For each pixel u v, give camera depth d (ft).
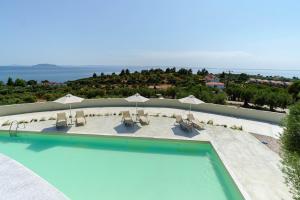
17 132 36.50
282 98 69.56
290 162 15.30
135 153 31.63
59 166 27.50
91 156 30.42
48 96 77.20
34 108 49.24
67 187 23.09
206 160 29.73
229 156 28.30
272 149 30.71
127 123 40.37
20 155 30.30
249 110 47.01
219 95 71.92
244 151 29.91
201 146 33.63
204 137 34.88
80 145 34.09
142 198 21.48
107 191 22.49
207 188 23.31
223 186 23.73
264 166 25.70
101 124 40.65
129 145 34.58
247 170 24.70
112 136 34.88
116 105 55.98
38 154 30.71
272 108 74.38
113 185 23.56
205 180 24.81
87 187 23.11
